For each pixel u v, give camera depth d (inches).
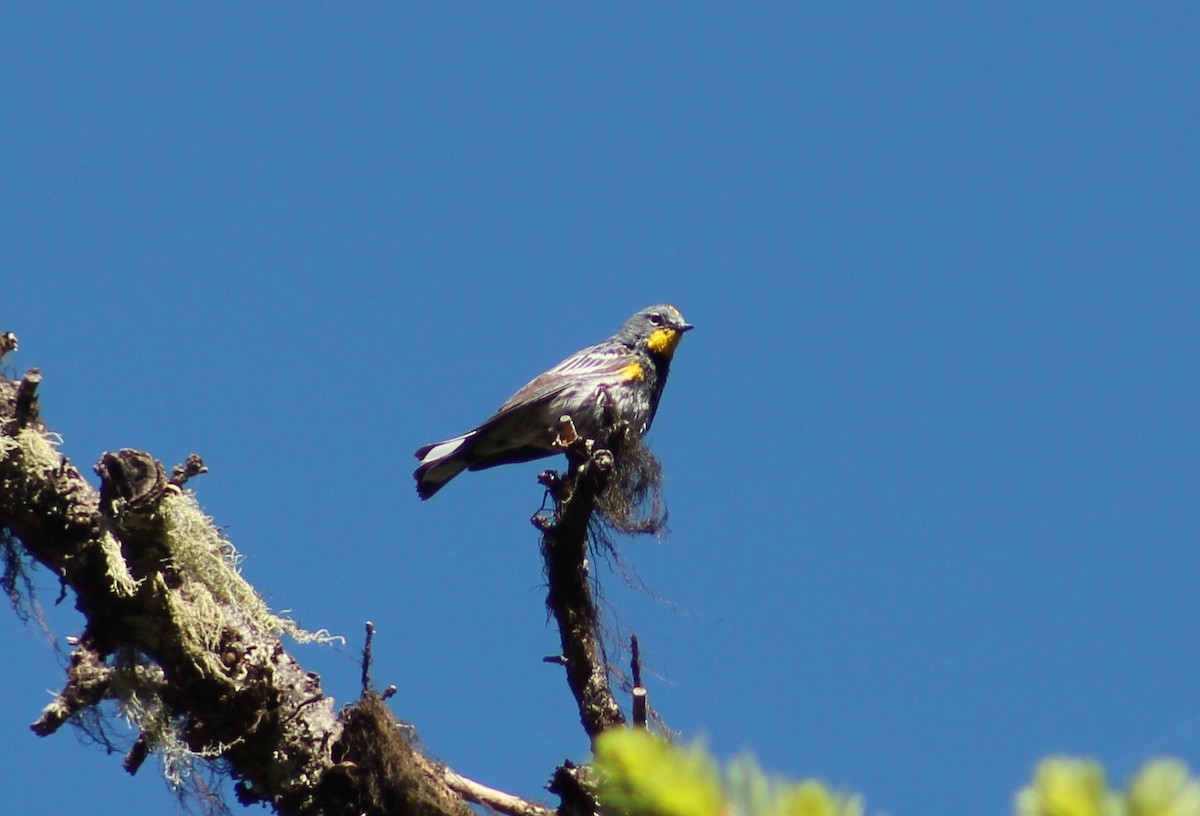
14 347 450.9
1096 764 90.9
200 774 443.5
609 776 108.8
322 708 450.9
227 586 449.7
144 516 427.2
